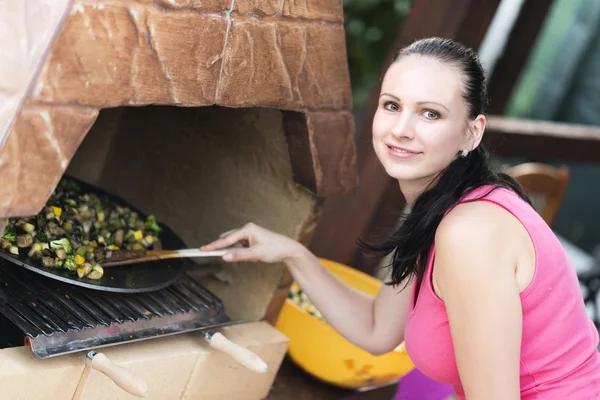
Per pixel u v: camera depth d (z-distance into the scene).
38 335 1.32
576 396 1.37
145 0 1.21
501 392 1.26
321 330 1.84
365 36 3.92
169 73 1.29
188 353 1.52
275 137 1.77
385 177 2.71
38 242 1.44
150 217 1.77
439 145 1.34
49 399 1.35
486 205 1.33
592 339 1.44
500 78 3.02
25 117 1.13
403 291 1.70
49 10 1.11
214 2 1.31
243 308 1.85
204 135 1.93
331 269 2.23
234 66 1.38
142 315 1.51
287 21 1.45
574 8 5.84
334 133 1.67
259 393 1.74
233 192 1.89
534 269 1.31
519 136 3.03
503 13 2.84
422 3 2.62
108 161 2.15
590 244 5.90
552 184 2.71
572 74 5.89
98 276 1.47
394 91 1.35
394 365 1.87
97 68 1.19
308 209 1.76
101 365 1.32
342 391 1.95
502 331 1.26
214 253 1.66
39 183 1.18
